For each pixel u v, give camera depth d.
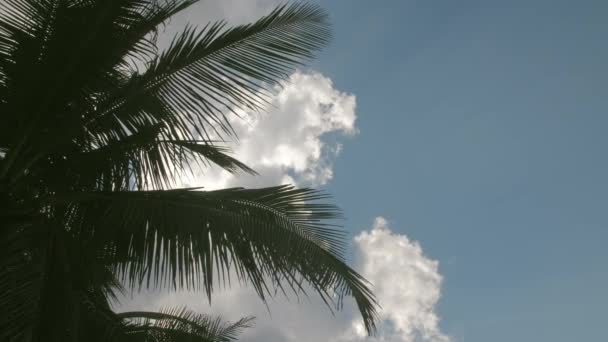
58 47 5.38
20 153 5.71
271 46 6.00
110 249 6.45
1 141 5.79
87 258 6.03
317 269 6.46
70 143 6.02
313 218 6.56
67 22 5.36
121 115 5.98
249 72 5.93
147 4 5.58
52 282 5.47
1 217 5.32
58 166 6.09
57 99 5.66
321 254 6.50
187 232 6.16
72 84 5.59
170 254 6.14
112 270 6.78
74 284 5.78
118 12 5.44
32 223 5.61
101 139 6.07
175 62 5.79
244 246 6.33
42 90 5.52
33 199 5.69
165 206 6.09
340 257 6.55
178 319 9.21
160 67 5.78
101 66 5.61
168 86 5.88
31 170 6.00
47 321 5.30
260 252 6.38
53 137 5.69
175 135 5.95
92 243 6.21
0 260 5.16
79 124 5.73
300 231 6.52
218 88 5.88
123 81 6.08
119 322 6.55
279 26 6.00
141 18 5.64
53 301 5.39
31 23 5.40
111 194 6.00
